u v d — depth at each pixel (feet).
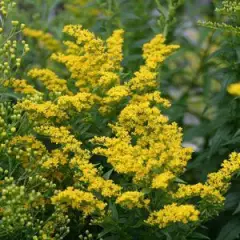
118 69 22.44
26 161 20.34
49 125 20.98
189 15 30.25
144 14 30.27
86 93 20.65
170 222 18.19
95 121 21.56
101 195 19.33
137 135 20.04
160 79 26.94
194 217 17.78
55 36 29.84
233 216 22.84
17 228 18.52
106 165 21.61
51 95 22.20
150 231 19.24
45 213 20.81
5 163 20.62
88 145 21.52
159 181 18.19
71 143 19.95
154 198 19.31
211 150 23.62
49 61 27.81
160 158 18.62
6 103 21.03
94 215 20.01
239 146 23.75
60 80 22.95
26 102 20.18
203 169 24.45
